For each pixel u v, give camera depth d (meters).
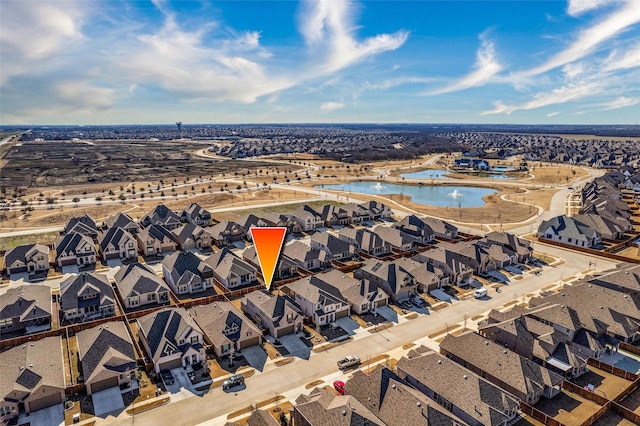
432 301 74.38
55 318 66.94
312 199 166.50
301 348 58.91
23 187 187.88
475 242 100.62
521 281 83.75
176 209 144.38
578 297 67.12
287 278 82.50
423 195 190.38
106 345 52.94
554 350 54.94
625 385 51.44
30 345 53.34
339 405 40.97
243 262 84.31
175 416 45.22
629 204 158.25
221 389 49.75
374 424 39.41
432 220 119.12
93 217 133.75
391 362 55.50
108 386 49.75
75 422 44.16
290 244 96.69
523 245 96.88
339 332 63.38
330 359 56.19
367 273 80.56
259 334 59.44
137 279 72.38
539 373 49.50
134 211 142.12
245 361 55.59
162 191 178.25
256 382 51.12
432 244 108.44
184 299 74.31
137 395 48.62
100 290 69.31
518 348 56.91
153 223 118.50
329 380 51.62
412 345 59.81
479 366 51.84
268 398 48.22
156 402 47.38
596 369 55.16
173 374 52.31
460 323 66.25
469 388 45.47
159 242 99.75
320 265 90.50
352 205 137.62
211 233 110.25
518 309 64.50
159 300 72.44
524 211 146.62
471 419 43.09
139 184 198.62
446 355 56.22
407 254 97.94
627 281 73.19
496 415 42.50
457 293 77.81
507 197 173.62
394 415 42.03
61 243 92.69
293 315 63.09
